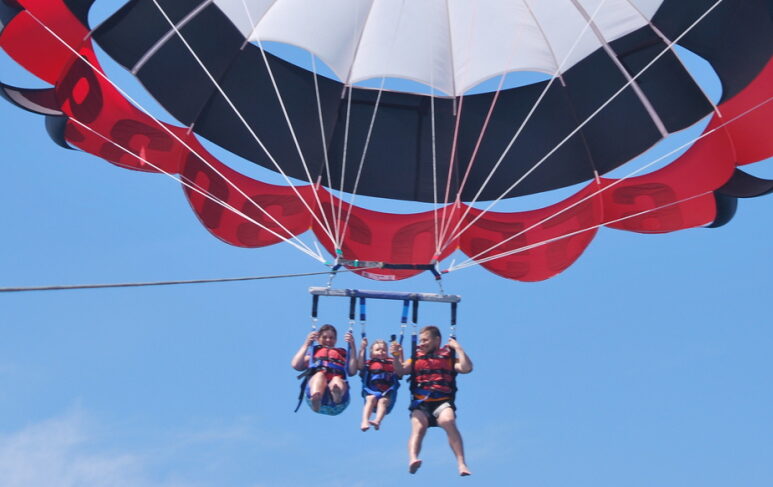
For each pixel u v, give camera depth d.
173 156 27.33
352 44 28.61
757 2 25.00
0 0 24.56
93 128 26.45
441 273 26.16
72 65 25.67
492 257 27.75
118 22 26.08
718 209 28.38
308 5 28.12
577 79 28.16
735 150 27.48
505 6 28.67
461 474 22.05
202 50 27.16
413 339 23.77
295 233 28.42
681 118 26.58
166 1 26.70
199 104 27.30
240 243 27.80
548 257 28.55
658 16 27.03
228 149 27.75
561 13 28.12
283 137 28.38
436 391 23.03
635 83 27.27
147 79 26.27
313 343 24.08
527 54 28.55
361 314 24.00
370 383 23.92
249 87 28.08
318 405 23.28
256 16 27.81
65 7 25.53
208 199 27.58
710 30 26.36
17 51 25.33
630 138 27.28
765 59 25.83
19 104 24.83
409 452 22.48
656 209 28.50
